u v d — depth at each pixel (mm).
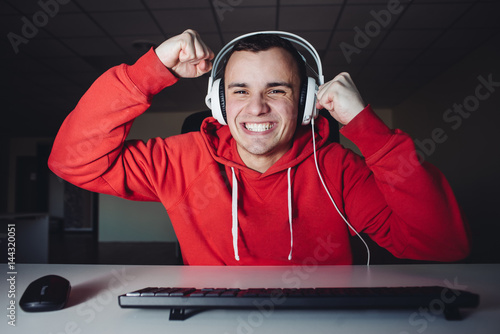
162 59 848
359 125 788
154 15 3012
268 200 1037
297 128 1089
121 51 3729
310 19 3100
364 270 771
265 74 922
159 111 6641
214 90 991
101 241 6805
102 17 3041
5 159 8438
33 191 8812
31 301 477
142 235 6789
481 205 4008
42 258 3357
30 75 4398
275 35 969
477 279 664
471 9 2994
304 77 992
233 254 1021
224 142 1105
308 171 1056
